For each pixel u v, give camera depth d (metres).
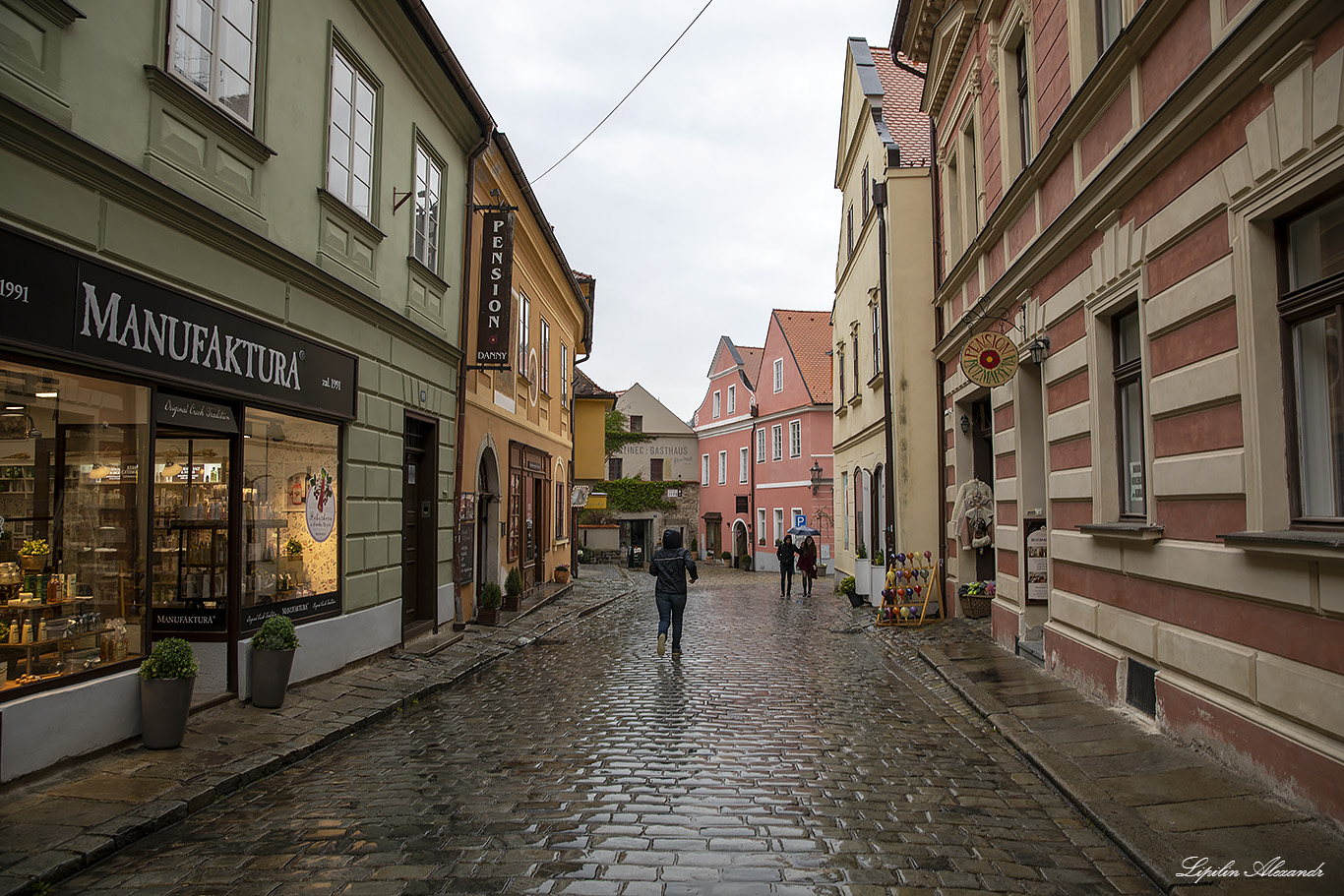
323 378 8.77
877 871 4.08
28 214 5.15
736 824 4.74
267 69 7.74
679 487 54.47
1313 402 4.88
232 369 7.19
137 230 6.09
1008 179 10.54
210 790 5.20
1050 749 6.07
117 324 5.87
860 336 21.64
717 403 53.53
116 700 5.86
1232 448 5.42
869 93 19.34
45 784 5.21
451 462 12.97
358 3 9.59
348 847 4.42
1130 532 6.67
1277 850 4.12
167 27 6.38
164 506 7.24
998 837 4.55
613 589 24.06
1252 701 5.14
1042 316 9.29
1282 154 4.82
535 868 4.10
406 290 11.12
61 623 5.58
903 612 14.45
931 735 6.91
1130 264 6.88
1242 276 5.25
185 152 6.61
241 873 4.09
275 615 7.81
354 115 9.64
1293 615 4.77
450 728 7.26
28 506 5.38
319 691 8.15
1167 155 6.21
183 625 7.31
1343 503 4.67
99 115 5.72
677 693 8.74
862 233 20.55
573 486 28.14
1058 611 8.71
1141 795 4.99
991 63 11.30
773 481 45.06
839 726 7.23
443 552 12.57
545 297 20.94
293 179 8.23
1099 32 7.98
